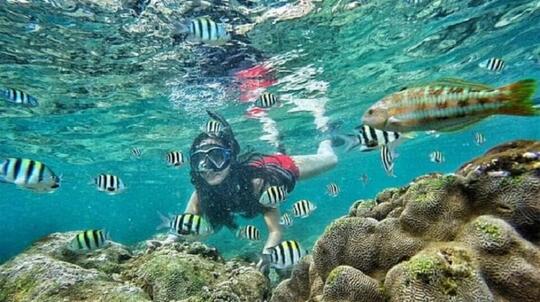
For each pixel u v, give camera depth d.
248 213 1.42
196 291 0.70
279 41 1.63
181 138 3.22
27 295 0.64
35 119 2.43
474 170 0.42
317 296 0.45
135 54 1.63
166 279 0.71
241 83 2.10
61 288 0.64
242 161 1.41
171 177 5.67
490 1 1.60
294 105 2.67
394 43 1.87
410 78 2.49
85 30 1.41
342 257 0.46
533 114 0.31
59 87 1.95
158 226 1.01
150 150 3.57
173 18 1.35
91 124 2.62
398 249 0.42
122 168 4.45
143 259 0.83
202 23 0.92
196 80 1.98
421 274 0.34
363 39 1.76
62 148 3.27
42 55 1.60
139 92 2.09
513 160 0.41
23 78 1.83
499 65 1.48
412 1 1.47
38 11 1.27
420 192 0.44
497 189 0.40
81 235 0.82
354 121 3.37
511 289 0.34
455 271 0.33
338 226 0.47
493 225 0.37
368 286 0.39
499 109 0.33
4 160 0.77
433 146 5.65
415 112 0.37
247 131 3.23
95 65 1.72
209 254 0.89
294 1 1.34
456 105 0.34
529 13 1.80
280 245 0.80
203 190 1.38
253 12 1.37
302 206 1.21
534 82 0.31
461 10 1.64
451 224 0.41
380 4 1.46
